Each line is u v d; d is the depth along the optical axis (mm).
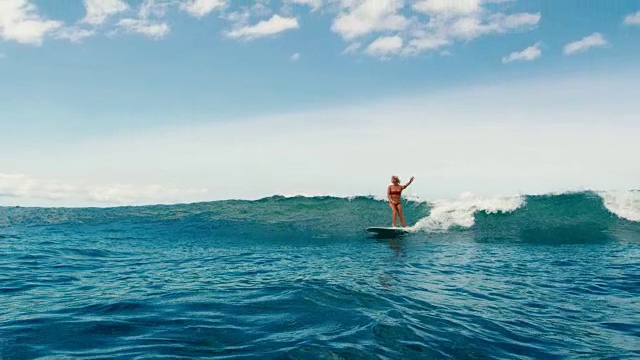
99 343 3646
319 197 21109
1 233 15516
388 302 5066
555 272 7582
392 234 14383
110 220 19969
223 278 6875
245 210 20094
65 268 8062
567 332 4211
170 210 21594
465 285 6367
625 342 3932
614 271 7668
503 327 4301
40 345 3602
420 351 3531
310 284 5918
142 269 8008
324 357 3311
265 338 3746
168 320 4320
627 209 15375
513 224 15047
